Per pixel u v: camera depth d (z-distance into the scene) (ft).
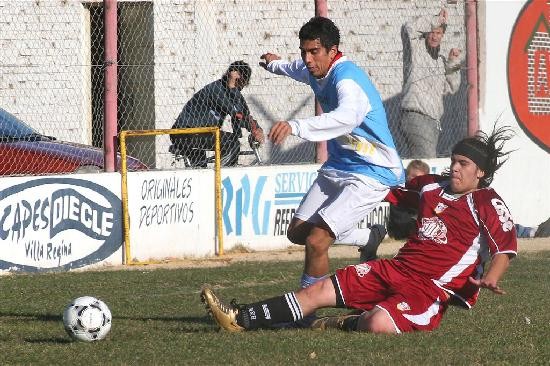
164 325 86.28
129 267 134.41
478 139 77.10
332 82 82.33
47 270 130.52
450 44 179.73
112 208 136.36
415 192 80.59
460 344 73.87
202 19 194.90
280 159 177.58
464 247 76.28
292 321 78.64
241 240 148.77
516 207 176.45
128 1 190.70
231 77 151.53
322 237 83.51
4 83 191.52
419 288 77.20
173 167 151.94
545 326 83.87
